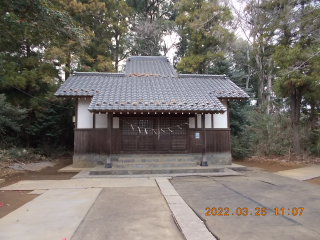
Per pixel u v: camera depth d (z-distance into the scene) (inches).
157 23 1010.1
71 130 647.1
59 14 282.4
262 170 394.9
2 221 165.6
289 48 473.7
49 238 138.4
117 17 815.7
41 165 474.6
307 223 160.6
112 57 839.1
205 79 524.4
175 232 147.9
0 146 510.6
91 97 420.2
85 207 197.2
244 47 870.4
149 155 432.1
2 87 531.2
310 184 287.0
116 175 348.5
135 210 189.8
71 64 684.1
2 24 286.4
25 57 586.9
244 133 594.9
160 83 490.0
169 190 254.7
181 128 443.2
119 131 432.8
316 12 430.9
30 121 588.1
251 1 600.4
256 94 1004.6
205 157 411.8
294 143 508.4
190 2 741.3
